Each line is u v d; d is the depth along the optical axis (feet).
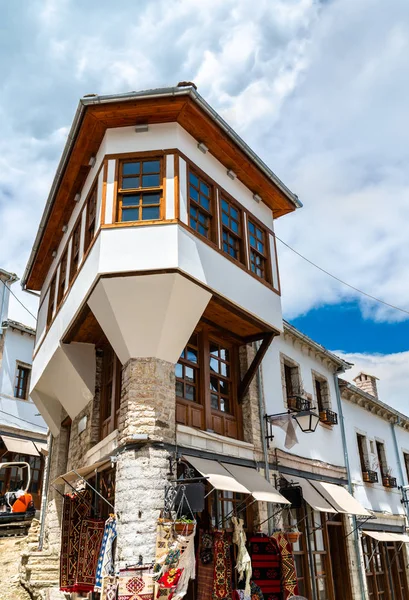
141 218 31.55
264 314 36.37
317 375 51.11
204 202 34.42
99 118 33.12
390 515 56.75
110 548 27.63
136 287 29.76
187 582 25.89
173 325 30.42
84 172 37.58
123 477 28.14
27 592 35.83
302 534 40.09
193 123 33.94
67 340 36.88
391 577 53.06
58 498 43.24
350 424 55.67
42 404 45.06
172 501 27.53
